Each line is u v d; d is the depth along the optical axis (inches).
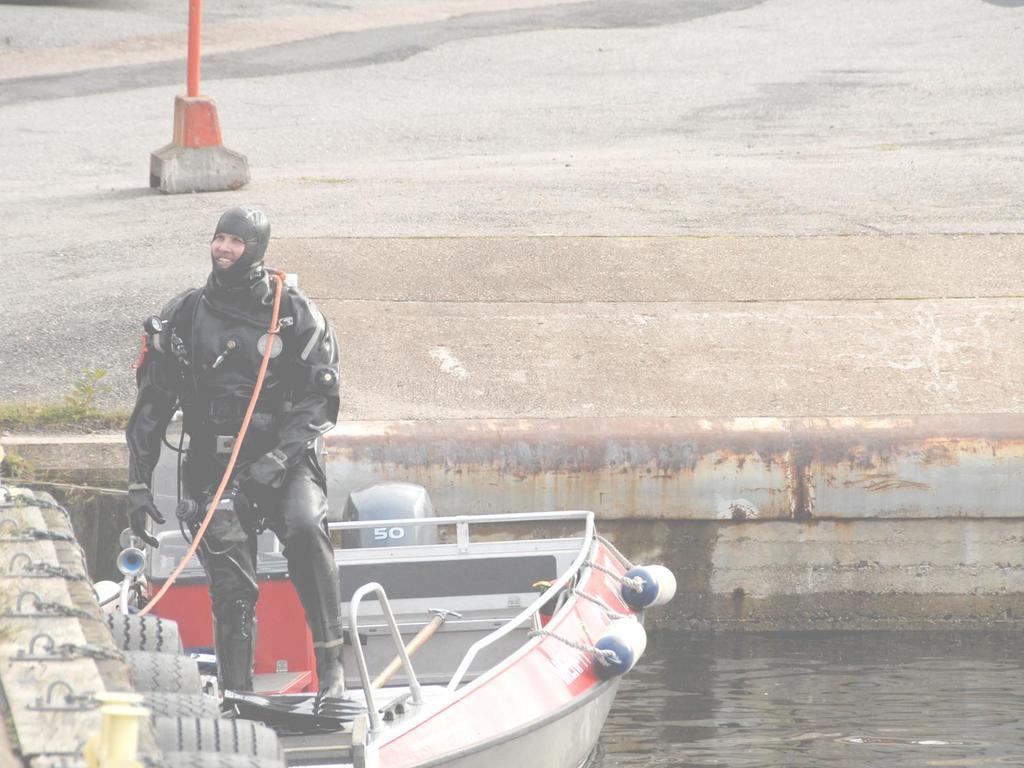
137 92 3405.5
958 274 1972.2
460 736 857.5
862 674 1405.0
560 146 2837.1
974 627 1612.9
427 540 1243.2
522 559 1190.9
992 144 2733.8
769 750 1157.7
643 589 1195.9
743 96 3275.1
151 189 2486.5
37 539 716.0
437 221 2196.1
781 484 1576.0
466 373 1733.5
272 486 854.5
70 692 505.0
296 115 3171.8
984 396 1701.5
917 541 1600.6
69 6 4274.1
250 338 868.0
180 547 1082.7
